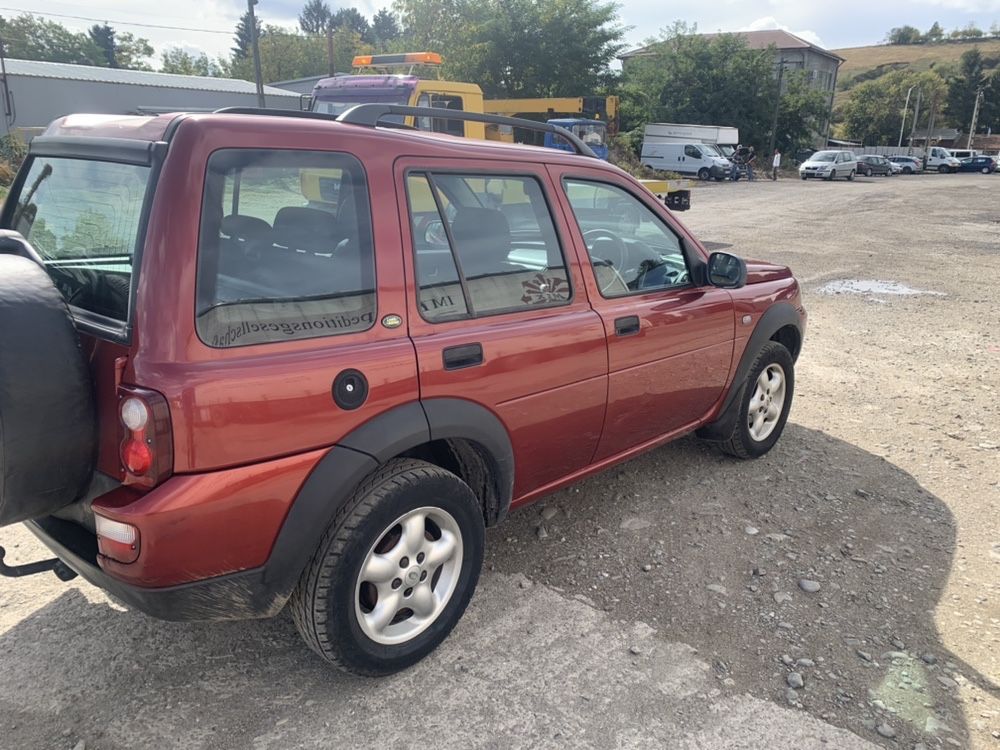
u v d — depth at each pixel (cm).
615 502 413
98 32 8644
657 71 5047
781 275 475
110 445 220
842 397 601
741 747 247
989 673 284
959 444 507
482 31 3784
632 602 324
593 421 340
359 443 244
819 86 8038
